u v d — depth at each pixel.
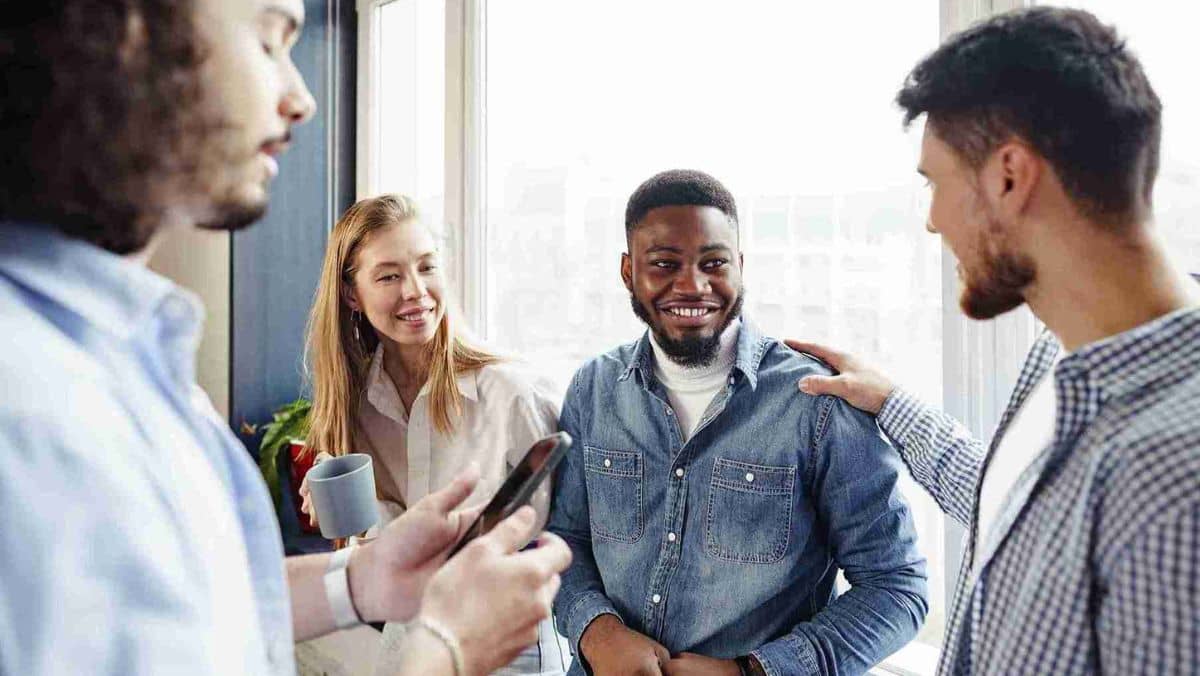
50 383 0.43
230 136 0.51
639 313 1.25
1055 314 0.70
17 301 0.46
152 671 0.42
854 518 1.15
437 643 0.61
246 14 0.51
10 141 0.46
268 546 0.62
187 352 0.56
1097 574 0.62
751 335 1.26
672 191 1.20
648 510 1.26
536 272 2.04
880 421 1.15
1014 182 0.68
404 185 2.42
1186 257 1.12
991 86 0.69
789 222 1.57
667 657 1.16
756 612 1.17
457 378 1.61
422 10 2.34
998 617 0.70
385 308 1.58
